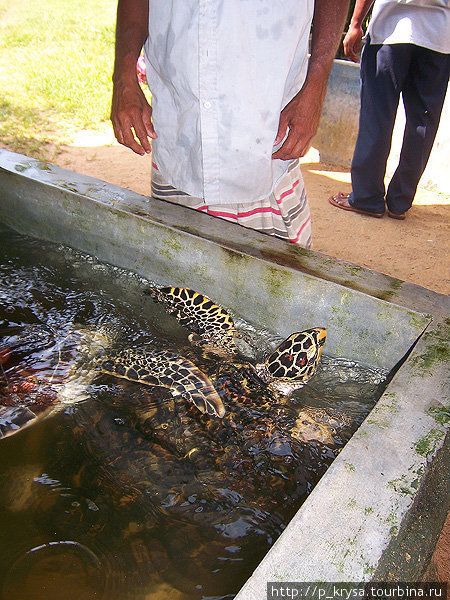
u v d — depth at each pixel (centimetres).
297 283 186
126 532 131
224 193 211
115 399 166
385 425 132
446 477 126
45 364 179
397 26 356
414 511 112
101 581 120
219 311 197
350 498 112
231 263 197
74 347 187
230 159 201
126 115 208
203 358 185
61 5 1311
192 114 198
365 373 180
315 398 172
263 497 138
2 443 152
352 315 180
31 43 973
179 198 234
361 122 409
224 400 166
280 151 199
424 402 141
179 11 182
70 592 117
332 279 183
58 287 220
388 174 506
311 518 108
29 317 202
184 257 208
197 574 121
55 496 139
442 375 150
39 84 753
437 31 347
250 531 130
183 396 164
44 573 121
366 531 106
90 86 761
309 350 175
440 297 179
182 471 144
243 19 178
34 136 588
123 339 193
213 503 137
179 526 132
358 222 434
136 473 144
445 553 175
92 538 129
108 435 155
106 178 500
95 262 235
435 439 129
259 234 209
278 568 98
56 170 250
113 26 1109
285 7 179
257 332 201
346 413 166
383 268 368
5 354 181
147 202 226
